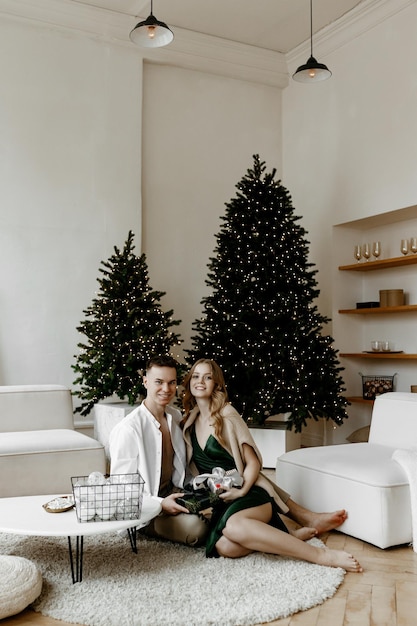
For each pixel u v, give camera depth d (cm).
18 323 606
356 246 662
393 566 303
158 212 690
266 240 576
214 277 590
